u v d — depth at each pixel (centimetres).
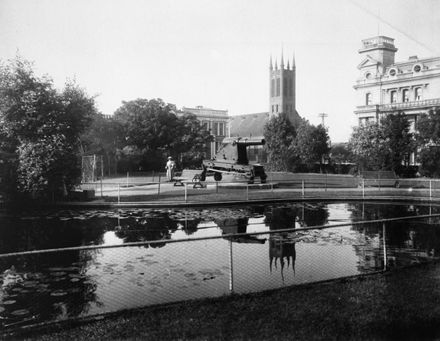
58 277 852
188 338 540
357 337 550
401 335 564
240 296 699
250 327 573
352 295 700
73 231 1376
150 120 5562
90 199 2162
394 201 2359
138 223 1535
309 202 2294
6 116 2048
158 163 5434
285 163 5981
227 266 935
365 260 988
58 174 2077
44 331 579
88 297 736
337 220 1633
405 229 1405
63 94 2212
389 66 7094
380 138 4741
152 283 811
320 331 563
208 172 3334
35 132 2088
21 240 1231
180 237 1284
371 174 3328
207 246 1145
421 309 640
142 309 647
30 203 2055
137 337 545
